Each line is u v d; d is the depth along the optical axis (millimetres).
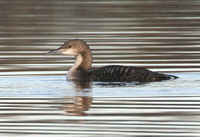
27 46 19406
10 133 10398
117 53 18188
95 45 19391
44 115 11453
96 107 11883
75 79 14695
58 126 10766
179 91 12922
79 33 21547
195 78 14375
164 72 15383
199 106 11789
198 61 16828
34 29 22641
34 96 12750
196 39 20375
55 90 13273
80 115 11391
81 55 15445
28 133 10391
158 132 10367
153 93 12797
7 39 20688
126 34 21391
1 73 15406
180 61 16859
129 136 10148
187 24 23688
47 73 15570
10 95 12820
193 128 10562
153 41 20109
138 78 13914
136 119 11102
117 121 10992
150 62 16828
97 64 16781
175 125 10727
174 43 19688
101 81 14289
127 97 12523
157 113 11422
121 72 14125
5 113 11547
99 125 10797
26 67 16328
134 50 18641
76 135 10234
